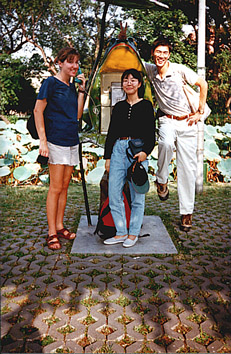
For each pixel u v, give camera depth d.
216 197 6.25
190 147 4.11
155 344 2.15
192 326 2.33
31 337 2.20
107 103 4.44
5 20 20.00
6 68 21.47
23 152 7.38
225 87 15.37
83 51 18.83
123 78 3.60
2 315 2.43
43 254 3.52
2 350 2.08
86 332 2.26
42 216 4.92
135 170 3.53
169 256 3.48
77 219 4.77
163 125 4.12
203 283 2.92
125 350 2.10
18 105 23.59
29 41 20.36
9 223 4.57
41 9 19.08
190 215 4.30
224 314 2.47
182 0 15.32
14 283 2.90
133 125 3.60
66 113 3.56
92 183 7.34
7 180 7.46
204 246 3.75
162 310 2.51
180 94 3.98
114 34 14.89
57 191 3.66
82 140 4.30
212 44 17.53
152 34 13.85
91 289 2.80
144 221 4.61
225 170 7.75
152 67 4.06
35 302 2.61
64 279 2.97
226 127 8.42
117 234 3.76
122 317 2.42
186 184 4.20
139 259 3.40
